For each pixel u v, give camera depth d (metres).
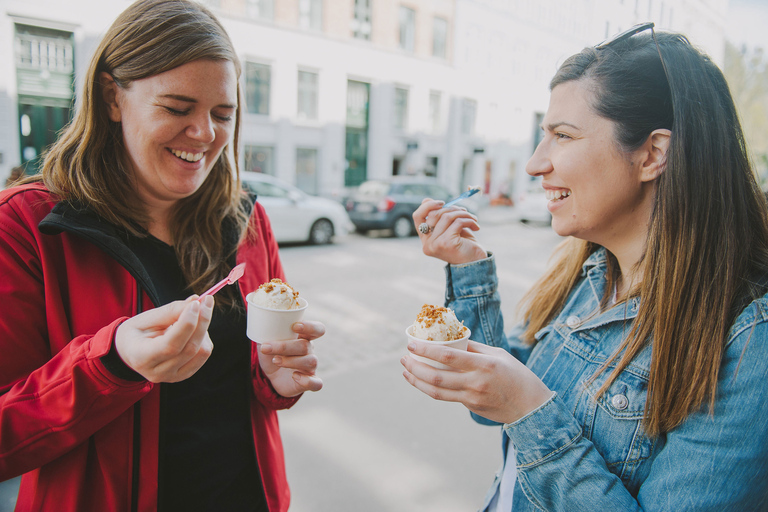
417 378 0.99
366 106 18.69
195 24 1.12
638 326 1.01
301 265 8.59
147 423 1.10
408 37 19.25
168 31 1.08
